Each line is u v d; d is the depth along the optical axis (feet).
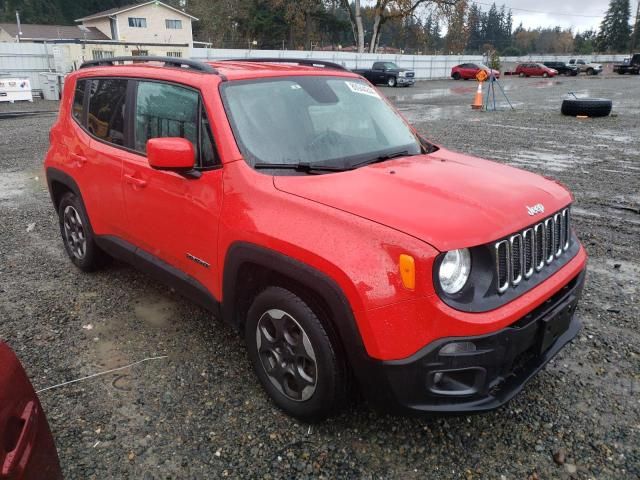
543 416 9.69
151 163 9.89
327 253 8.12
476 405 8.09
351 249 7.98
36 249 18.43
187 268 11.35
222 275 10.14
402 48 237.25
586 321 13.07
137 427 9.50
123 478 8.38
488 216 8.23
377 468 8.52
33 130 47.32
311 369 9.03
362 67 135.03
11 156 35.42
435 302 7.55
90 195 14.21
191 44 181.68
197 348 12.05
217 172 10.12
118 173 12.84
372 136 11.69
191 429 9.45
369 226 7.98
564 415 9.71
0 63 85.30
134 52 99.25
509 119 52.75
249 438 9.20
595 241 18.48
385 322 7.70
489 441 9.09
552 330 8.80
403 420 9.59
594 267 16.37
